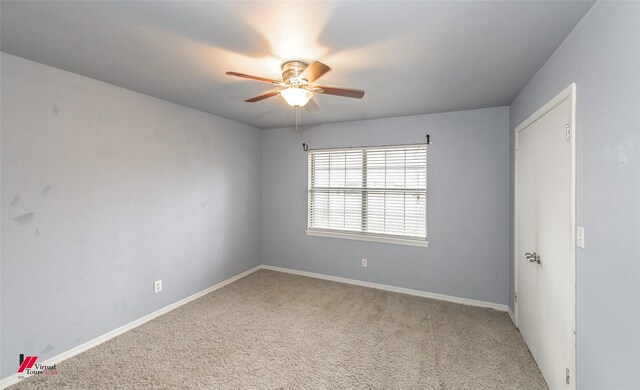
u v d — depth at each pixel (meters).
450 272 3.38
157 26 1.59
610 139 1.22
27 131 2.02
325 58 1.98
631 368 1.09
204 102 3.07
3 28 1.62
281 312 3.04
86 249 2.36
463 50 1.84
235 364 2.16
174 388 1.90
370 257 3.82
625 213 1.12
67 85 2.23
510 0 1.33
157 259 2.95
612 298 1.22
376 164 3.80
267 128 4.48
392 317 2.94
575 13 1.43
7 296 1.94
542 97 2.08
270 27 1.59
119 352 2.31
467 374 2.05
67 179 2.24
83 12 1.46
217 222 3.71
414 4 1.37
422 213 3.55
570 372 1.59
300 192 4.28
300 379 2.00
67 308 2.24
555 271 1.82
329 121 3.92
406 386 1.93
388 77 2.31
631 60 1.08
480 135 3.21
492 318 2.92
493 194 3.16
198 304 3.24
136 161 2.74
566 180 1.66
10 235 1.95
